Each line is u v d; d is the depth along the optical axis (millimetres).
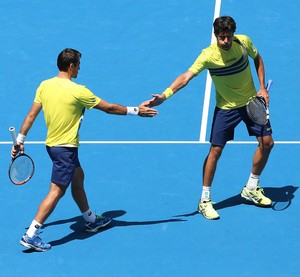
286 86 40594
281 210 32688
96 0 47219
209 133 37406
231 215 32438
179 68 41969
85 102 29562
